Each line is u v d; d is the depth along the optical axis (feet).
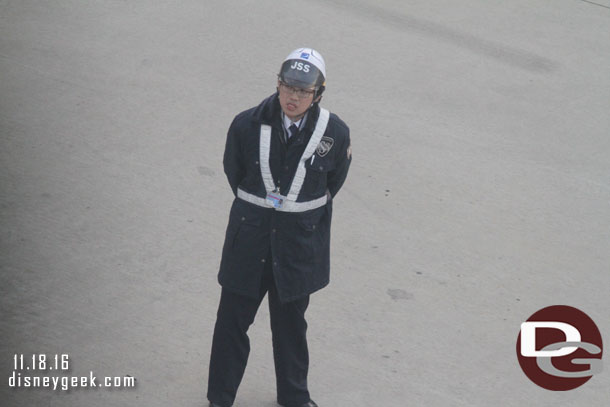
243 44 83.10
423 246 58.39
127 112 69.41
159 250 54.39
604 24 98.07
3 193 57.52
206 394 44.14
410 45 87.51
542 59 88.28
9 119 66.08
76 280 50.78
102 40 80.23
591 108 80.07
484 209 63.46
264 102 38.83
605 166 71.05
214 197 60.49
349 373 46.75
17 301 48.49
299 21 89.40
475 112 76.79
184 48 80.94
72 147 63.77
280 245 39.70
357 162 67.00
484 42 90.33
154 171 62.39
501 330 51.47
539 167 69.77
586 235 61.98
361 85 78.69
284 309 41.55
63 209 56.85
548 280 56.54
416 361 48.24
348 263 55.67
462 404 45.57
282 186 39.11
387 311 51.85
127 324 47.98
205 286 51.80
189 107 71.41
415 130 72.64
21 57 75.46
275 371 44.06
